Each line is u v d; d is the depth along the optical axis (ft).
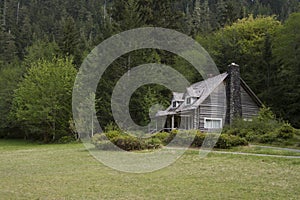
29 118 109.09
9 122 133.69
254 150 54.08
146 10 119.14
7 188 29.17
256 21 132.36
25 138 134.51
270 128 72.90
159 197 25.52
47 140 112.37
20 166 42.75
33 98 108.37
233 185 29.55
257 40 121.90
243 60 117.39
